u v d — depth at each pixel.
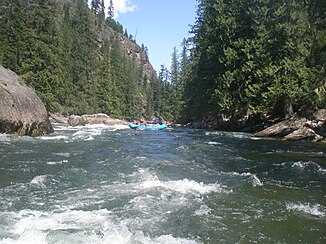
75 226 6.33
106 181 10.02
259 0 34.28
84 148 17.30
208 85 41.62
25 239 5.61
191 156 15.45
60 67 44.12
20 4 37.94
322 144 20.88
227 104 34.47
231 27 36.38
